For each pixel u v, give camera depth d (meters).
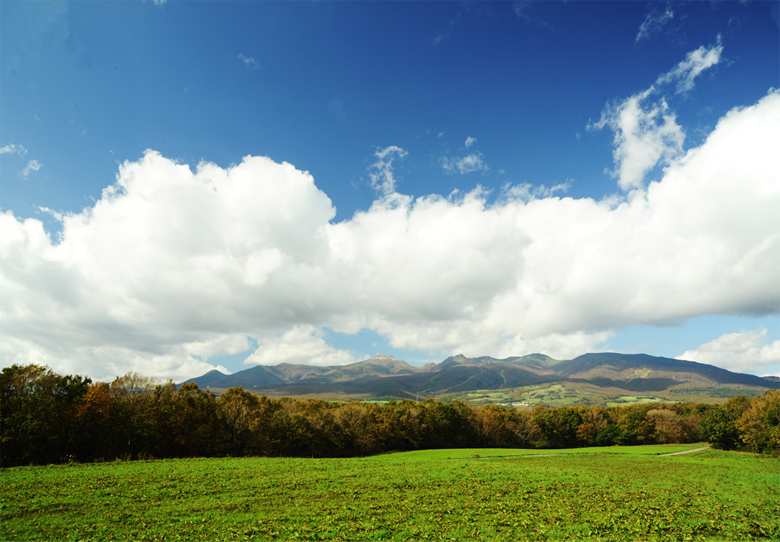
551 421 150.62
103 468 42.38
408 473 46.78
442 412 139.50
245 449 84.38
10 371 56.84
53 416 57.44
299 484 37.19
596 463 68.88
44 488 30.84
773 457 87.50
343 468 50.25
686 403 186.12
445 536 21.98
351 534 22.00
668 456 88.94
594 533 23.20
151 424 68.25
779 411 90.12
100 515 24.41
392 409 128.50
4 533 20.67
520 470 53.03
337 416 105.50
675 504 32.53
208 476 39.16
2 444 51.12
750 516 29.09
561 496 34.84
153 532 21.38
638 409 159.75
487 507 29.59
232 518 24.70
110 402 66.38
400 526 23.81
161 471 41.12
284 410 99.06
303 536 21.28
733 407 125.00
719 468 63.06
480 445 139.75
